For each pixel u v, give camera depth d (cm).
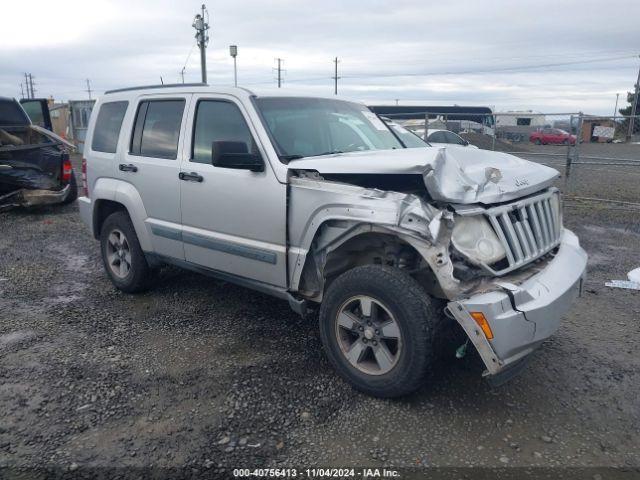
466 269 322
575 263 383
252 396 362
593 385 377
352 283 351
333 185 365
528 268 360
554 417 339
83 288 584
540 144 3036
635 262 682
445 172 340
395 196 339
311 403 353
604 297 552
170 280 600
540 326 322
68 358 416
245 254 425
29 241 802
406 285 329
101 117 582
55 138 1096
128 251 553
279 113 440
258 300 538
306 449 308
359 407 348
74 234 850
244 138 427
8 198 992
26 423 332
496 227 337
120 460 298
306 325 477
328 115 480
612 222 938
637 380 385
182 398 360
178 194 472
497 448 309
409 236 328
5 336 457
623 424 332
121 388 372
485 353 306
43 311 515
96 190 561
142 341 447
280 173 393
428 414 341
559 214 427
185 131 473
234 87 449
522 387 373
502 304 308
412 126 2088
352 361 363
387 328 341
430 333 326
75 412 344
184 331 466
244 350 429
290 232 393
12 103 1070
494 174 352
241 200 420
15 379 383
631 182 1517
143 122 521
